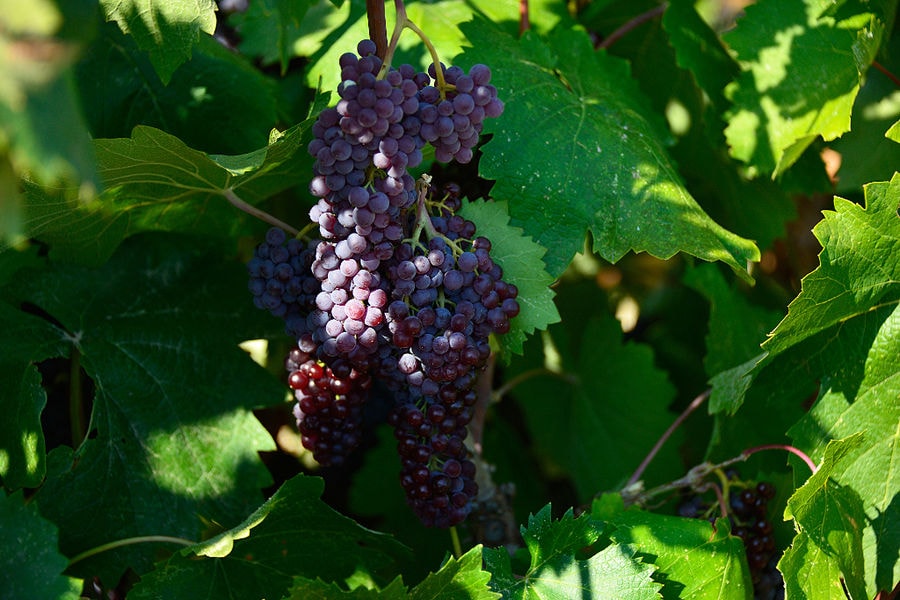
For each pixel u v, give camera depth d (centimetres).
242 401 115
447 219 107
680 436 128
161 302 115
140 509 111
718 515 115
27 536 104
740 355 123
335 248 104
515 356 133
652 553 109
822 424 111
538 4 122
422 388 105
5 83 85
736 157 119
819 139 124
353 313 104
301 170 112
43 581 103
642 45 127
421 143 103
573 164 111
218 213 115
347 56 102
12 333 111
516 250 109
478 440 117
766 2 118
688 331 139
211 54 118
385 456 128
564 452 135
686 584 108
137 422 112
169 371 114
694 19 122
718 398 114
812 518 107
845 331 110
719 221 129
